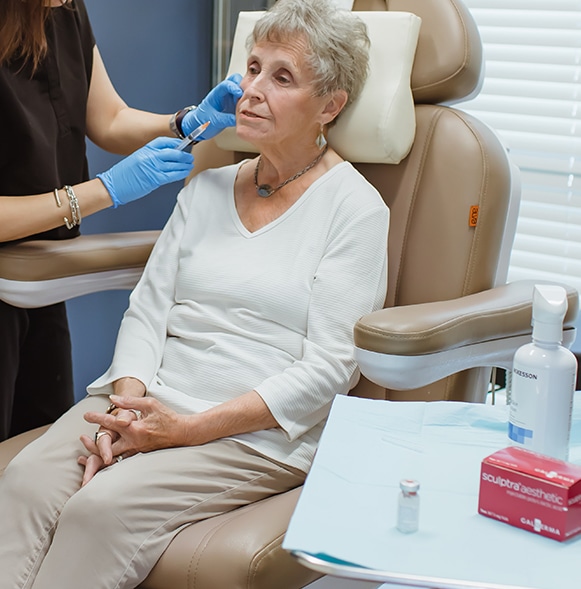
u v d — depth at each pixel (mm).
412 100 1601
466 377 1521
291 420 1375
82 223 2270
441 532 824
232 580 1134
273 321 1475
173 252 1608
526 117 2254
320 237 1479
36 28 1597
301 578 1197
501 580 748
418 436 1032
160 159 1635
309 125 1520
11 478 1323
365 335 1286
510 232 1630
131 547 1202
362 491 897
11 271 1592
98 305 2373
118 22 2225
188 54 2410
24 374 1827
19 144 1663
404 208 1612
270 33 1494
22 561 1270
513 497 838
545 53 2195
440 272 1572
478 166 1548
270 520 1213
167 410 1335
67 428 1417
